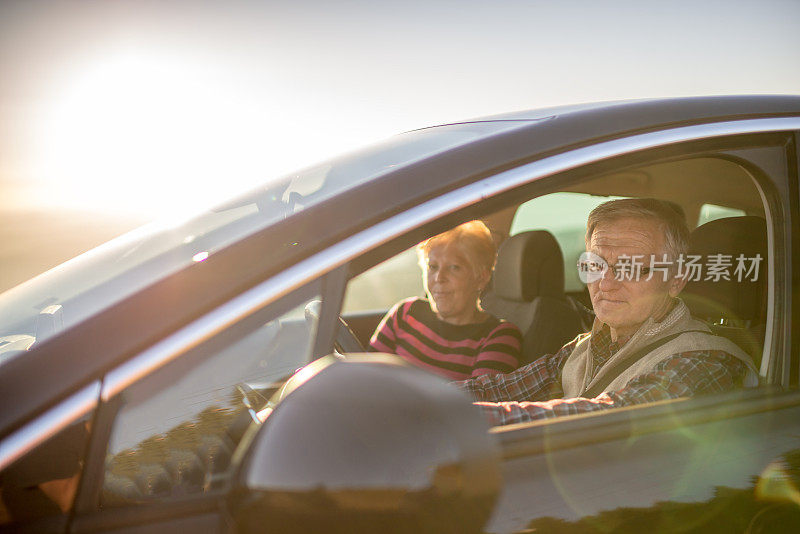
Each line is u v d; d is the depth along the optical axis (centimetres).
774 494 137
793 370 155
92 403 101
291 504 87
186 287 109
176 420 106
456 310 240
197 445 108
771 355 158
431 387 89
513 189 132
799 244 158
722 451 137
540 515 117
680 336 174
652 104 155
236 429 111
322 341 114
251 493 89
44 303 151
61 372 101
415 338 248
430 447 88
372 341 256
